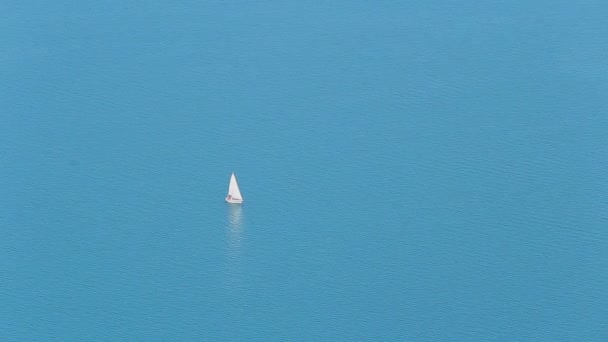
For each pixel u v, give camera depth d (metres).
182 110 188.88
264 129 182.75
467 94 191.25
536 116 184.12
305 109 188.12
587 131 179.75
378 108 188.00
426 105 188.38
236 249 156.62
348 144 178.12
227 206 164.62
